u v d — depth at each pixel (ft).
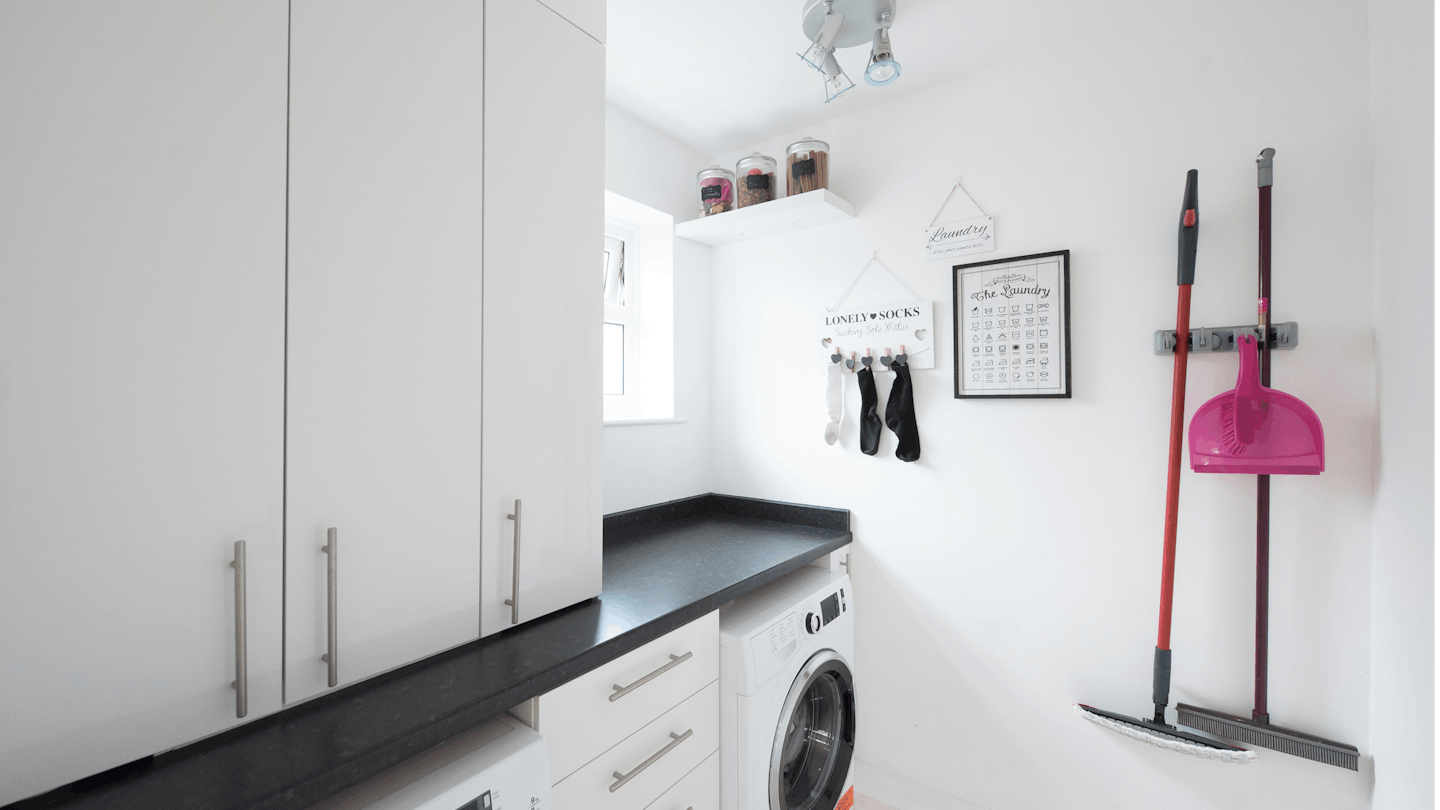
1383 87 3.87
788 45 5.29
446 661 3.26
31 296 2.03
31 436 2.04
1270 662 4.47
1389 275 3.79
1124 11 4.84
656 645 3.93
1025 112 5.50
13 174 1.98
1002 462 5.62
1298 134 4.37
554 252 3.84
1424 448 3.28
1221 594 4.65
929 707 6.04
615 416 7.16
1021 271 5.46
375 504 2.97
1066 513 5.31
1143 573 4.96
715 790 4.47
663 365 7.24
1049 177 5.38
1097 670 5.16
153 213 2.28
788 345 7.00
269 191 2.58
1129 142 5.02
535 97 3.73
